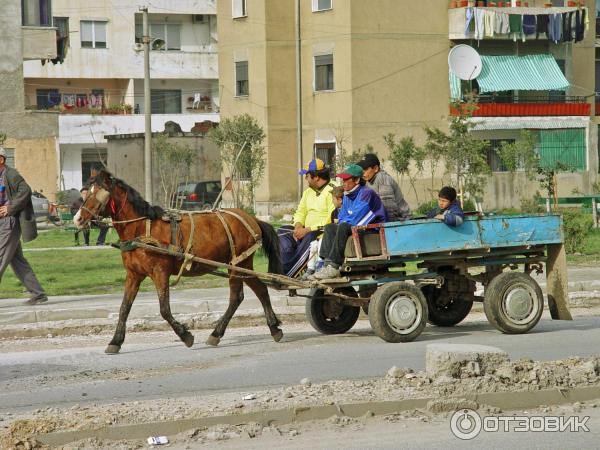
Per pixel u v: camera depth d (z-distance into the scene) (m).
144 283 20.14
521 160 48.19
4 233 16.45
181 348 13.24
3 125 47.59
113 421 8.66
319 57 47.38
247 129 45.84
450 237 13.42
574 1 49.69
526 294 13.88
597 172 50.41
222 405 9.18
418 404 9.38
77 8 64.81
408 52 47.03
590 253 25.00
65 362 12.24
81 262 24.62
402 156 43.31
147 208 12.87
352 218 13.20
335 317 14.28
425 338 13.58
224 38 50.50
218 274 13.41
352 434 8.67
